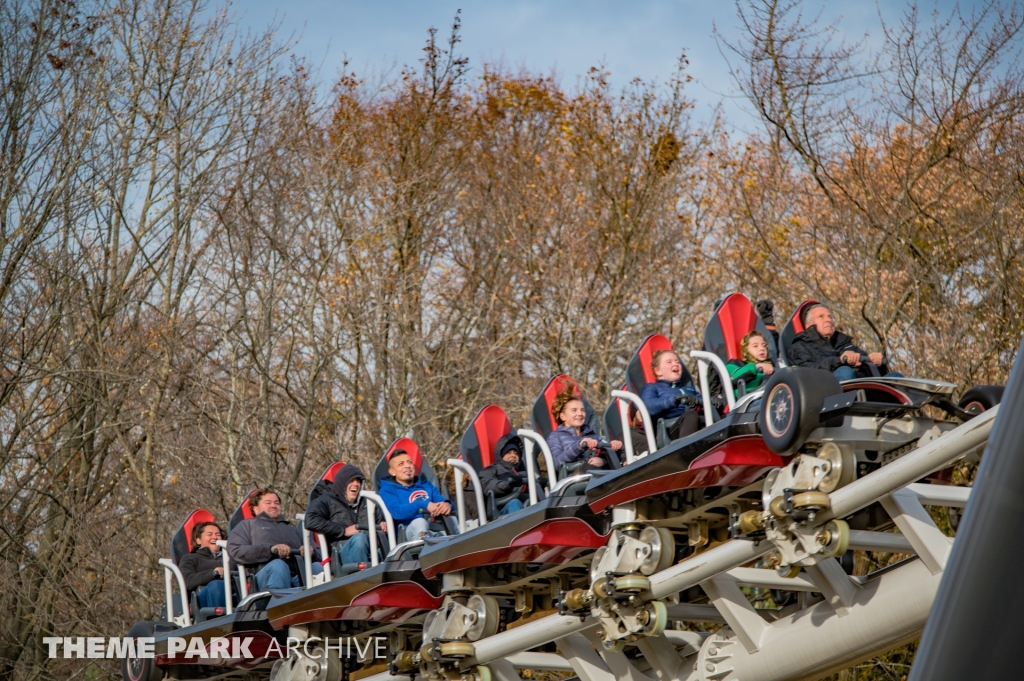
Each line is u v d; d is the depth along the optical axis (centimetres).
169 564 2903
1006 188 3394
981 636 448
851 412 1620
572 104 5788
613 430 2055
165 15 5309
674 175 5472
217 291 5247
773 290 3825
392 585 2200
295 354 5309
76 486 4875
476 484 2178
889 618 1641
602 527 1945
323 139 5556
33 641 4716
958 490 1700
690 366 4912
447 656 2177
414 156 5791
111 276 5197
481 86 6366
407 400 5012
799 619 1806
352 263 5216
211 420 4828
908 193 3416
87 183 5003
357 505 2511
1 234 4700
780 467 1667
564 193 5556
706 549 1939
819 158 3759
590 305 5025
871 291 3491
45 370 4516
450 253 5872
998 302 3325
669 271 5172
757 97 3794
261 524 2686
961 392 3206
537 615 2222
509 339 5178
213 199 5275
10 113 4756
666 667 2033
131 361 5044
